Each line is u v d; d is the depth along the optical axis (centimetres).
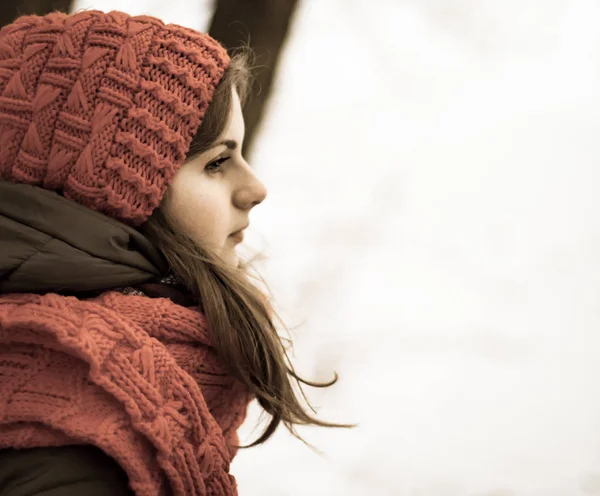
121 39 102
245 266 132
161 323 101
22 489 88
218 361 107
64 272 97
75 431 89
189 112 104
